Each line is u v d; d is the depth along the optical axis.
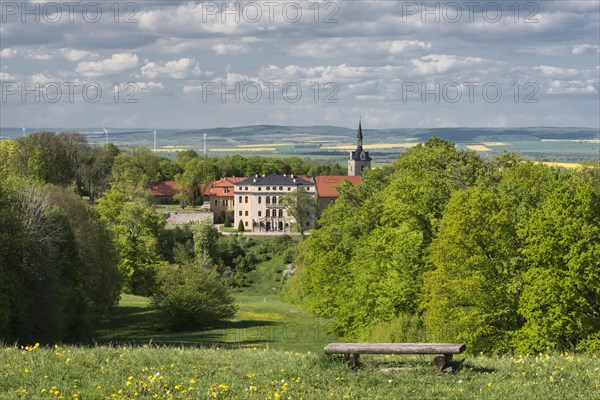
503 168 122.62
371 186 150.88
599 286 69.88
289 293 198.00
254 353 40.75
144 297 183.25
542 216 75.31
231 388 32.81
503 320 78.56
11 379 33.06
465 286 77.81
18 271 91.19
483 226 81.88
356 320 106.44
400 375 34.94
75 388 32.12
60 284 98.62
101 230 134.25
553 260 73.19
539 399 31.17
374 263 105.75
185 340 112.94
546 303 71.38
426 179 106.94
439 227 95.44
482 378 34.44
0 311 82.19
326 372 35.44
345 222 134.00
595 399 31.17
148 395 31.55
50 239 97.69
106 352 38.66
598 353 60.38
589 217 73.69
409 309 96.88
